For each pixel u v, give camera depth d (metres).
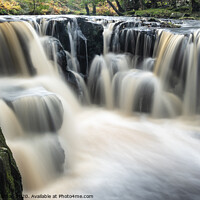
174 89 10.27
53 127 6.52
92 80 11.27
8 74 8.58
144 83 10.20
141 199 5.47
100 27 11.16
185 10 22.03
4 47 8.41
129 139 8.03
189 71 9.84
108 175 6.18
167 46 10.59
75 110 9.71
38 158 5.58
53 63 9.75
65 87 9.66
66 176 6.03
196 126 9.12
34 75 9.16
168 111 9.92
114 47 11.99
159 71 10.73
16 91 6.95
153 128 8.92
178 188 5.87
